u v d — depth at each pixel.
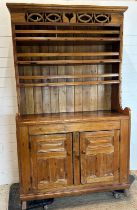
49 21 2.04
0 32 2.32
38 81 2.35
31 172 2.04
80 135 2.07
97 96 2.52
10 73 2.41
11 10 1.96
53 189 2.10
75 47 2.38
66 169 2.09
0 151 2.53
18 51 2.29
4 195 2.36
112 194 2.35
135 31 2.57
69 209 2.10
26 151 2.01
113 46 2.40
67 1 2.40
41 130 2.00
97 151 2.12
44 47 2.33
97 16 2.11
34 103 2.40
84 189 2.15
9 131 2.51
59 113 2.41
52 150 2.04
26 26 2.19
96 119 2.08
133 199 2.25
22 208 2.07
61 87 2.43
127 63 2.62
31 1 2.34
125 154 2.19
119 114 2.22
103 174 2.18
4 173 2.58
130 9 2.52
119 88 2.30
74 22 2.08
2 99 2.44
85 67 2.44
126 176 2.23
